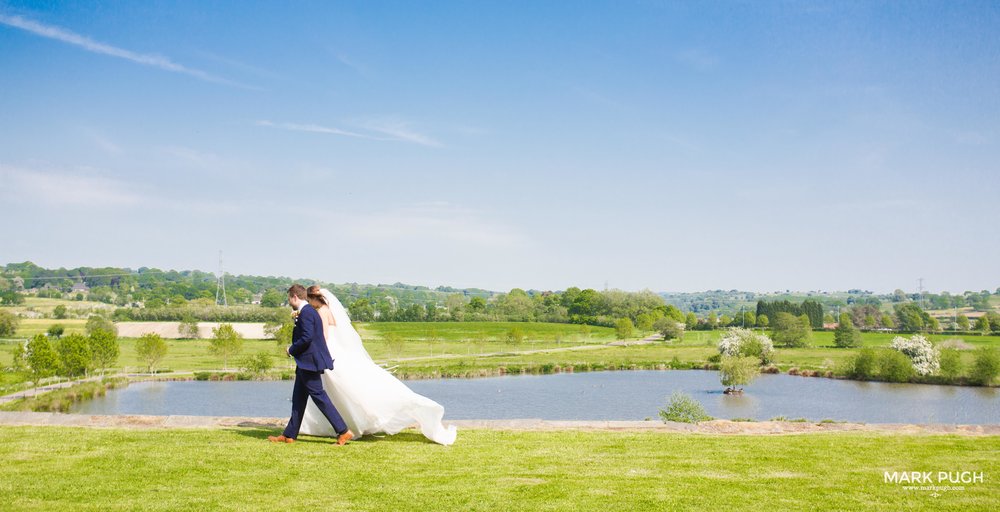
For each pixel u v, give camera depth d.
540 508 7.68
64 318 165.88
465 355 133.25
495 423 14.13
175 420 13.54
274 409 65.31
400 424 11.71
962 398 74.69
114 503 7.53
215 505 7.55
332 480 8.78
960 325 189.25
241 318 170.25
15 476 8.58
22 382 81.31
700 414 41.34
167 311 168.75
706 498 8.22
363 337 162.25
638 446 11.60
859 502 8.16
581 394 77.75
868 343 144.00
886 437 12.95
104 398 74.31
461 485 8.66
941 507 8.01
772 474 9.59
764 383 89.38
